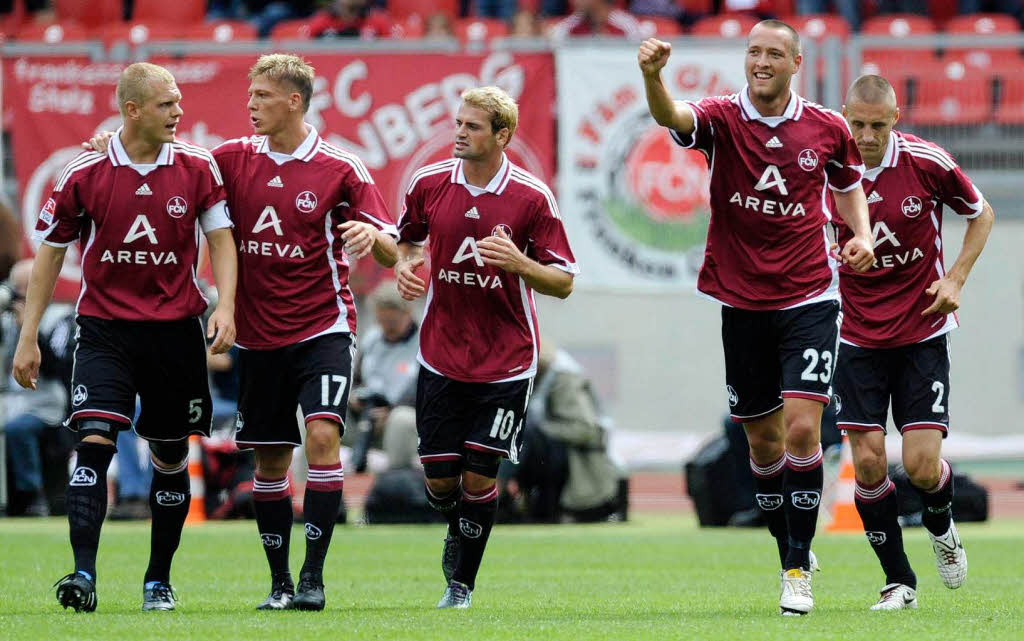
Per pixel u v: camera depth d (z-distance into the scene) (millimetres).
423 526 44750
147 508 46250
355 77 53594
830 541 40156
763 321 24047
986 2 66062
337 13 58875
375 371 46375
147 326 22859
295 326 23656
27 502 48406
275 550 24062
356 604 25188
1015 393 65938
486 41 53469
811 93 53438
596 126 53094
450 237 24125
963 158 56500
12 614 22250
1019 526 45562
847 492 44406
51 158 54562
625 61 53031
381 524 45250
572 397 46312
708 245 24359
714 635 19812
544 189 24219
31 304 23047
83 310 22953
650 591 27781
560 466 46125
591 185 53188
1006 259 65625
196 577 30156
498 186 24062
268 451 24000
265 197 23531
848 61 54344
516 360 24312
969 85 56312
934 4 66625
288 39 56750
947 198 25312
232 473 47000
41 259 23047
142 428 23516
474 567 24688
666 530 44281
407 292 23812
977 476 62062
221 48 54062
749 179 23594
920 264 25203
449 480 24891
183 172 22844
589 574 31484
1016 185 56312
